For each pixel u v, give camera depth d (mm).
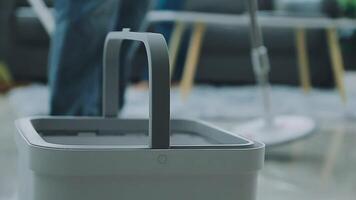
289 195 1162
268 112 1649
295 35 3227
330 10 3281
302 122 1687
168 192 539
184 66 3057
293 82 3441
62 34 1071
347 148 1722
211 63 3322
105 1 1062
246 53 3336
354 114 2471
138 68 3191
